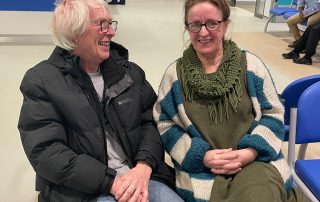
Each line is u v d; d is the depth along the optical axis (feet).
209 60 5.17
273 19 24.89
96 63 4.90
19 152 8.54
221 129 4.99
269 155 4.82
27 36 18.13
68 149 4.58
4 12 16.42
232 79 4.96
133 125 5.09
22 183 7.52
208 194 4.62
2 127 9.52
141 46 17.21
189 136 5.06
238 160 4.75
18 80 12.59
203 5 4.91
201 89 4.98
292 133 5.40
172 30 20.68
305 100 5.32
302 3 17.74
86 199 4.58
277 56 16.98
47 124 4.52
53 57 4.73
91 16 4.56
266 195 4.30
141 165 4.97
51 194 4.66
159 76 13.48
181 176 4.98
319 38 15.74
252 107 5.06
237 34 21.02
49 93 4.51
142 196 4.60
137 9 27.12
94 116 4.71
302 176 5.26
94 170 4.47
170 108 5.18
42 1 16.67
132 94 5.11
